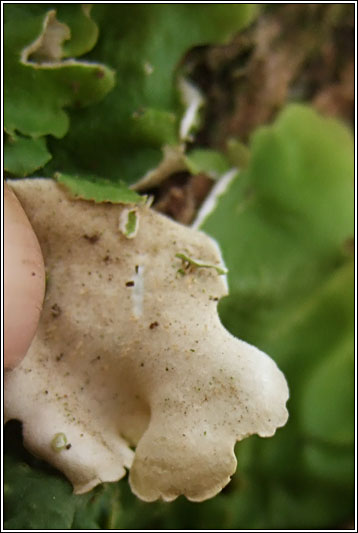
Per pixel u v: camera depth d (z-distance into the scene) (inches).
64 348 5.8
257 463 6.8
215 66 6.6
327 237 6.8
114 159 6.1
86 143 6.1
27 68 5.9
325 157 6.8
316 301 6.8
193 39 6.2
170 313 5.7
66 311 5.7
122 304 5.7
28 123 5.9
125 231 5.8
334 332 6.8
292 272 6.8
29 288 5.6
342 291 6.8
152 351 5.7
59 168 6.0
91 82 6.0
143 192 6.3
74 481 5.7
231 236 6.7
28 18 5.9
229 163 6.7
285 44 6.8
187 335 5.7
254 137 6.8
